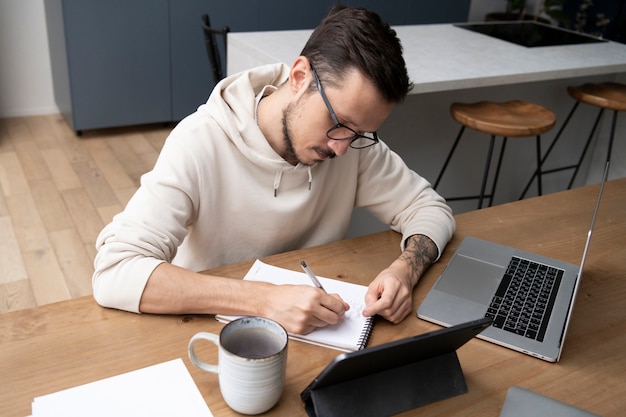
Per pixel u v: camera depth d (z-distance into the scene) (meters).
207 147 1.21
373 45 1.01
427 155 2.57
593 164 3.20
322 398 0.83
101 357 0.92
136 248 1.07
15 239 2.61
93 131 3.80
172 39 3.68
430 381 0.91
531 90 2.80
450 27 2.90
